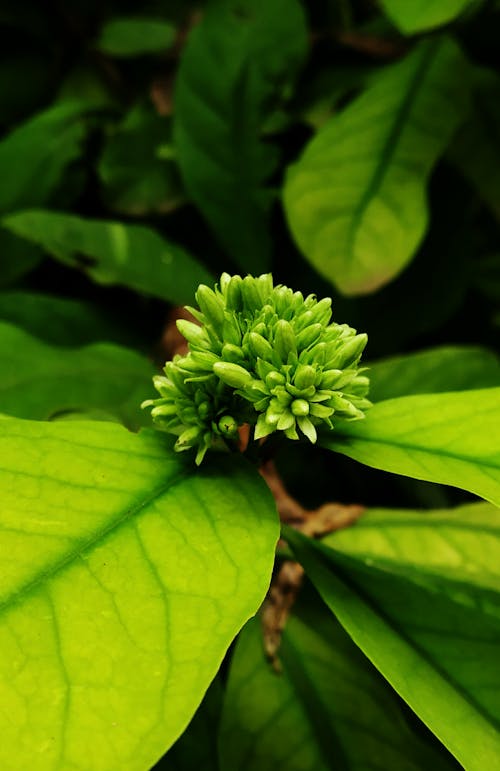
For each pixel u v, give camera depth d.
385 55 0.69
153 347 0.62
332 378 0.47
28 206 0.65
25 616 0.43
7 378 0.53
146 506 0.46
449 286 0.66
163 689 0.43
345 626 0.47
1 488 0.45
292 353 0.47
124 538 0.45
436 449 0.47
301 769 0.50
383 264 0.58
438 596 0.49
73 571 0.44
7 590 0.43
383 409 0.48
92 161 0.71
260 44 0.63
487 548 0.53
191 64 0.62
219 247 0.70
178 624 0.43
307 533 0.54
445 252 0.67
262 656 0.52
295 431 0.47
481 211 0.76
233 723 0.51
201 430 0.47
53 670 0.43
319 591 0.48
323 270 0.59
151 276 0.59
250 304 0.48
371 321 0.65
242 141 0.62
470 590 0.51
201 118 0.62
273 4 0.63
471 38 0.70
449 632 0.48
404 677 0.47
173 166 0.67
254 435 0.47
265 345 0.47
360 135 0.61
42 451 0.46
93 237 0.59
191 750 0.52
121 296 0.70
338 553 0.50
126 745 0.42
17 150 0.66
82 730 0.42
